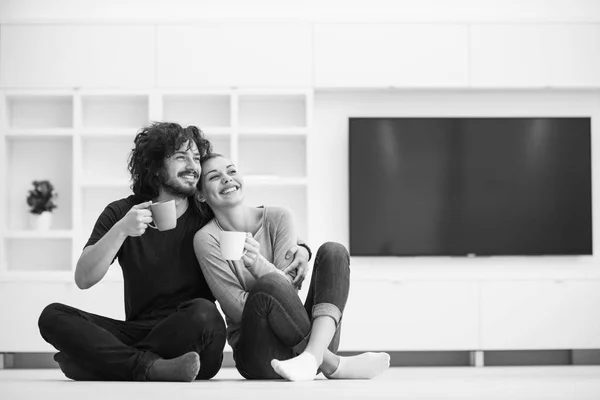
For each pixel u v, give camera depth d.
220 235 3.22
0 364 6.53
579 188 7.15
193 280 3.43
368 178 7.03
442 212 7.07
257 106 7.09
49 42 6.79
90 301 6.51
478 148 7.11
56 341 3.18
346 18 6.88
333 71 6.86
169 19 6.81
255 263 3.28
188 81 6.80
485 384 3.22
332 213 7.06
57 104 7.08
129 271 3.40
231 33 6.83
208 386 2.83
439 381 3.55
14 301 6.49
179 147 3.38
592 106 7.20
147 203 3.21
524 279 6.67
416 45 6.91
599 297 6.70
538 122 7.13
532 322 6.67
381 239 7.03
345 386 2.87
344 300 3.19
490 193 7.11
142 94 6.78
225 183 3.43
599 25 6.98
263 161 7.05
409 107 7.11
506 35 6.95
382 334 6.58
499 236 7.10
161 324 3.21
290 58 6.84
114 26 6.80
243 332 3.24
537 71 6.95
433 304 6.62
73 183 6.74
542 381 3.64
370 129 7.04
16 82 6.77
